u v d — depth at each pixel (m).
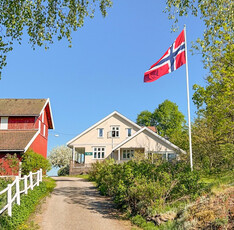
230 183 10.49
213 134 17.75
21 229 8.85
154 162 14.45
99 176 19.25
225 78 11.67
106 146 37.78
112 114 38.44
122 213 11.75
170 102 58.53
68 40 12.68
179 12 11.77
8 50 11.70
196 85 13.47
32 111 30.23
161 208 10.22
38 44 12.45
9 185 9.27
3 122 30.02
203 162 19.84
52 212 11.69
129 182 11.84
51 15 12.25
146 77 14.81
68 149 50.72
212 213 8.05
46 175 30.33
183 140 28.45
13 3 11.36
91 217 11.05
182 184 11.16
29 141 26.16
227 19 11.41
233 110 12.30
